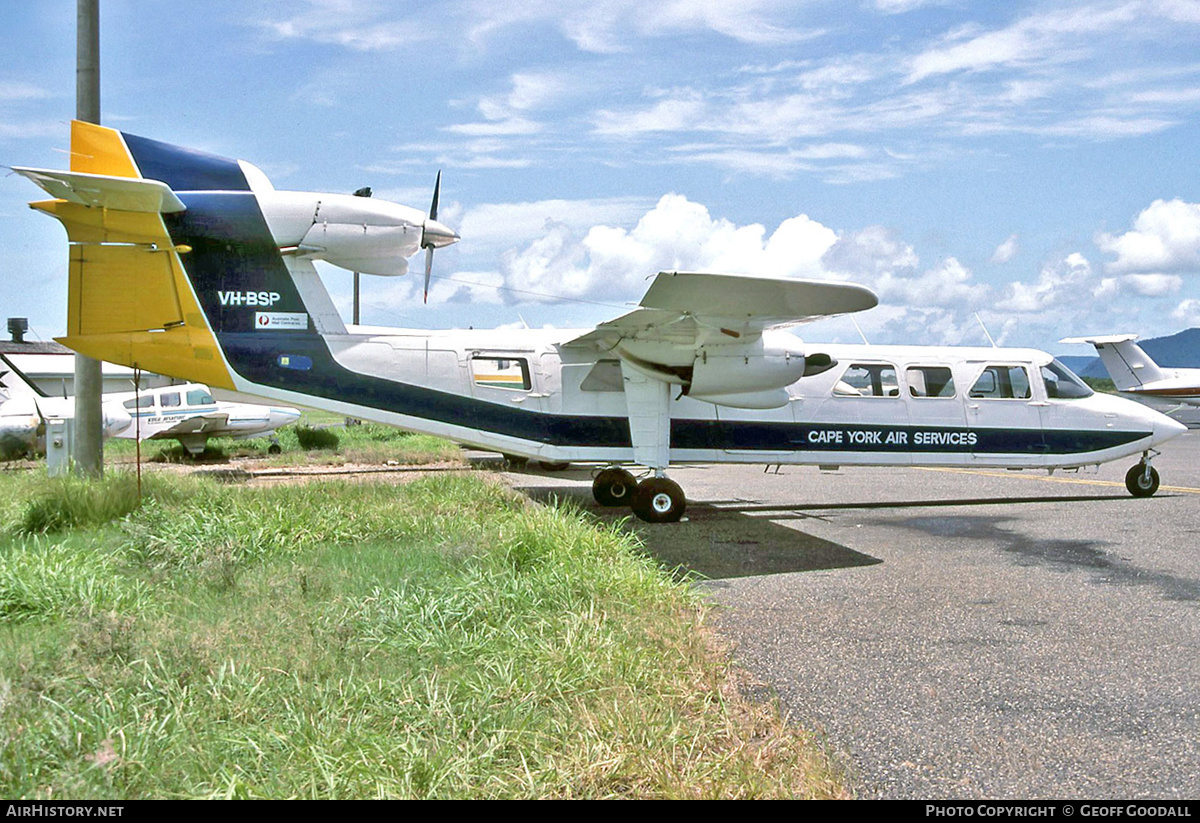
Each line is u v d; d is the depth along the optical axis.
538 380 10.59
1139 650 5.07
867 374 11.66
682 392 10.64
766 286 8.00
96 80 11.02
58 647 4.20
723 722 3.72
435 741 3.26
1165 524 10.01
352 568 6.22
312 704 3.60
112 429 18.70
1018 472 17.31
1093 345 37.31
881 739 3.78
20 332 45.44
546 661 4.17
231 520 7.21
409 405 10.13
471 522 8.05
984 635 5.39
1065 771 3.46
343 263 9.75
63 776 2.88
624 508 11.65
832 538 9.10
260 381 9.52
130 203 8.42
